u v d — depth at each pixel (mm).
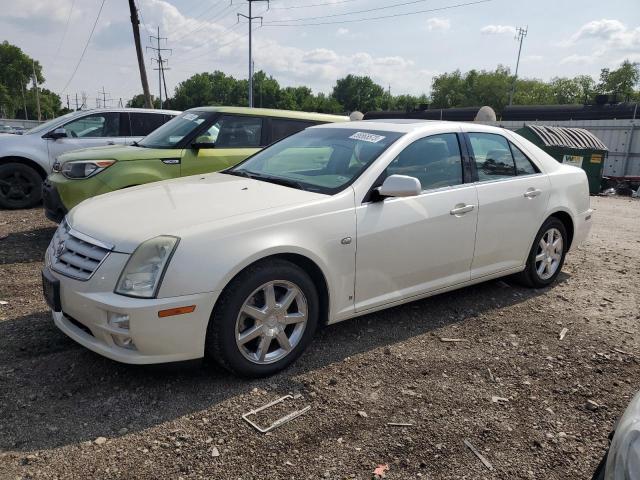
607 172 22281
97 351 3084
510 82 93188
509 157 4883
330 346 3891
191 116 7129
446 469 2641
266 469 2586
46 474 2492
